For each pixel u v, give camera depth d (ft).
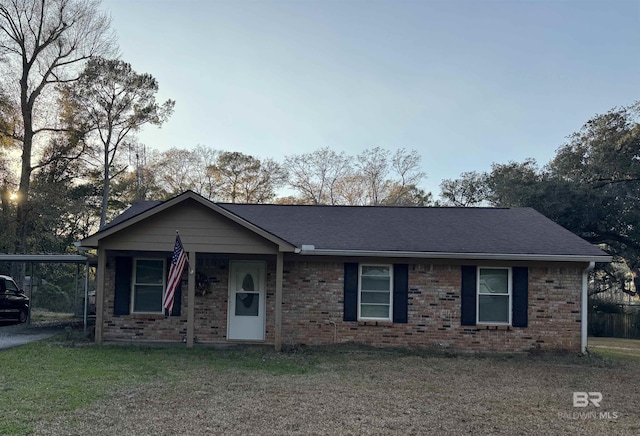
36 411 24.77
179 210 44.70
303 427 23.71
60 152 98.32
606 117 104.01
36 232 96.22
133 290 48.19
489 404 28.86
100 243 44.65
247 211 56.90
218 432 22.67
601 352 53.31
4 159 92.27
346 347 46.26
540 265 47.21
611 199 100.42
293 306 47.52
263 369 36.81
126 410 25.46
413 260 47.50
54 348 42.80
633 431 24.63
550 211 100.42
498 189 114.83
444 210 59.26
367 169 154.61
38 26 92.22
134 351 42.27
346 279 47.67
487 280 47.75
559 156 110.22
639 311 97.55
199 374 34.37
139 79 107.04
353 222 54.03
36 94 93.40
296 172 155.53
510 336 46.88
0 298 59.82
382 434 23.08
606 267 120.57
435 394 30.83
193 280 44.78
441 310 47.29
